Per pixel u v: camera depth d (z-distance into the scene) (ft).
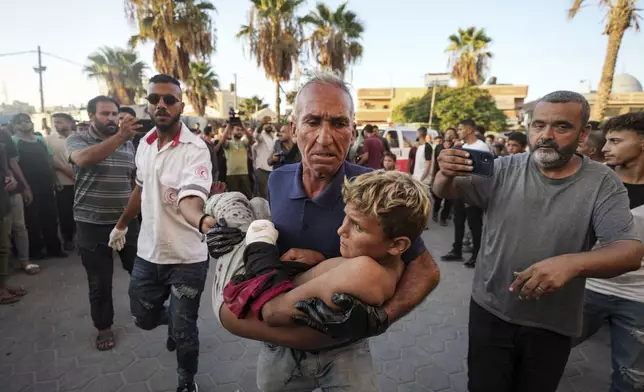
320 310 2.93
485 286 5.88
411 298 3.56
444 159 5.02
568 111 4.94
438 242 20.21
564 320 5.36
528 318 5.46
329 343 3.83
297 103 4.10
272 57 60.54
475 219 15.61
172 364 9.16
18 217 14.28
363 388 4.36
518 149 16.92
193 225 5.31
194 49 51.13
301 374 4.55
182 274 7.23
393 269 3.55
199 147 6.98
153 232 7.14
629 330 6.45
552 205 5.26
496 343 5.79
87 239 9.20
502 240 5.61
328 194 4.15
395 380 8.85
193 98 86.74
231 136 25.04
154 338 10.20
